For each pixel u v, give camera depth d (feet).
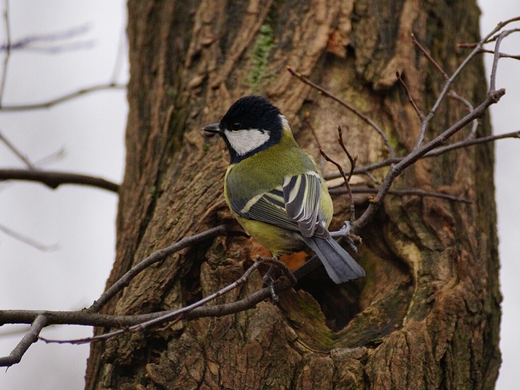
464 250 31.58
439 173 35.04
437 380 27.07
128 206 37.24
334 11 39.14
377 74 37.27
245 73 38.29
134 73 42.68
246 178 31.83
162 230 32.78
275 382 26.99
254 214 30.68
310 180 31.24
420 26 39.09
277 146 33.71
